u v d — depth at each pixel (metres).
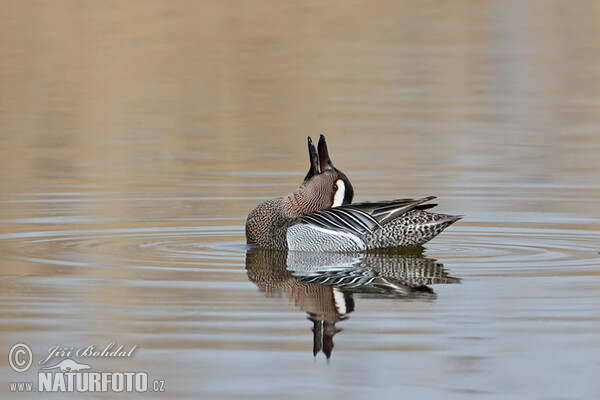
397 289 9.86
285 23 31.12
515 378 7.32
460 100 23.81
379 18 32.66
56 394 7.20
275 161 17.91
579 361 7.64
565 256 11.40
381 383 7.24
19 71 25.62
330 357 7.73
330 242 11.91
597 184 15.86
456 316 8.83
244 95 24.02
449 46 29.69
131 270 10.66
